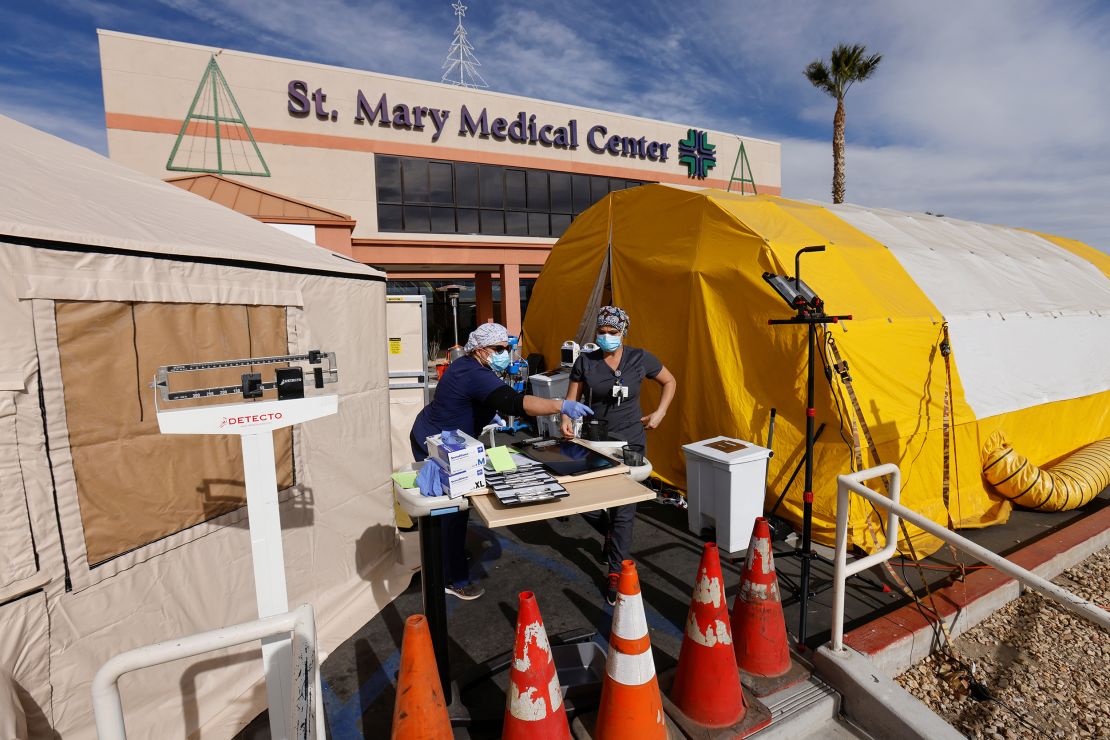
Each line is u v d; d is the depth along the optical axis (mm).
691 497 4453
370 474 3824
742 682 2590
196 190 10883
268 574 1813
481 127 17219
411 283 24953
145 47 13297
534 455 2725
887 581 3643
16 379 1844
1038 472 4738
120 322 2203
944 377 4547
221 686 2568
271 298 2945
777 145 23656
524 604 1984
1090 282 7457
